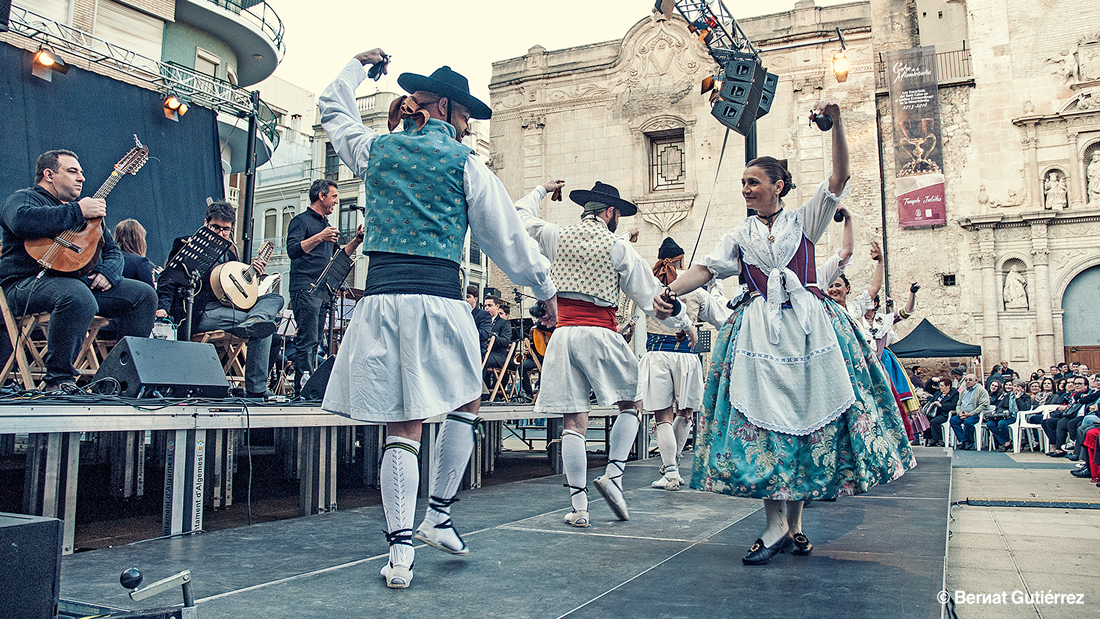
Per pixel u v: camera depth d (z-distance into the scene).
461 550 2.33
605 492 3.13
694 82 18.73
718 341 2.58
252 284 4.70
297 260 4.98
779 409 2.32
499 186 2.34
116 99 9.77
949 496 3.89
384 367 2.11
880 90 18.47
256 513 3.49
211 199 10.80
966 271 17.61
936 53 18.64
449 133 2.34
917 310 17.73
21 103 8.82
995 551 3.17
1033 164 17.45
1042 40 17.73
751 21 18.48
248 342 4.42
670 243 4.95
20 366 3.47
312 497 3.32
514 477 5.62
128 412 2.56
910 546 2.54
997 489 5.81
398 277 2.15
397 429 2.12
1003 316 17.36
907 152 18.14
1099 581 2.55
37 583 1.11
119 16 13.68
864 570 2.14
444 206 2.20
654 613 1.67
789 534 2.38
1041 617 2.07
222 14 15.20
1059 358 16.91
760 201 2.58
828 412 2.29
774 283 2.41
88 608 1.47
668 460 4.51
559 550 2.46
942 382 15.12
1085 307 17.03
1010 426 11.67
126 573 1.24
